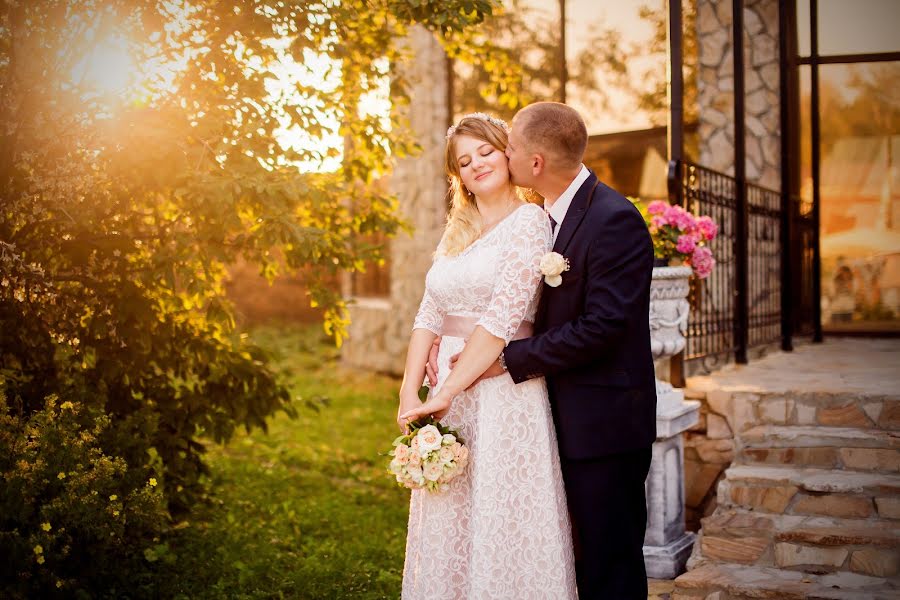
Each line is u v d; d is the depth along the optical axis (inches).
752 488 156.1
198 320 173.3
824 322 338.0
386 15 182.2
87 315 155.9
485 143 107.9
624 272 101.3
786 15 271.3
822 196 336.2
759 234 279.0
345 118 189.3
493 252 105.4
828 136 333.7
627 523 105.3
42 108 142.0
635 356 105.3
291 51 157.9
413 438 102.8
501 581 101.2
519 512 102.3
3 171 142.6
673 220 163.0
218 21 156.2
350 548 181.6
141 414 152.6
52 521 124.0
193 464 179.5
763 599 129.1
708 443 185.6
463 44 209.8
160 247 153.3
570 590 103.4
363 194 194.1
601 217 103.0
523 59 308.5
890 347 284.2
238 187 137.3
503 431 103.0
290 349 501.0
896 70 320.2
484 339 101.4
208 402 172.1
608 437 103.4
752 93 293.7
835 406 175.8
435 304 114.7
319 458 268.4
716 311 224.2
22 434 126.6
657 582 146.5
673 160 183.8
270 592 154.2
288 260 173.8
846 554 136.8
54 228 150.3
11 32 138.9
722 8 288.2
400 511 212.4
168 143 141.3
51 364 155.9
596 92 296.8
